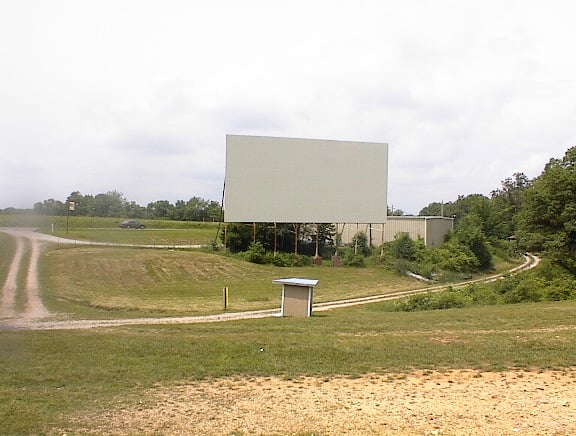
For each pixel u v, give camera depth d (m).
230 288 35.19
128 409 8.07
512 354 11.42
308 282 21.58
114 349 12.16
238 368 10.53
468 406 8.19
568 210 34.72
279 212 53.34
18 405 8.07
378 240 60.69
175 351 11.96
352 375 10.02
